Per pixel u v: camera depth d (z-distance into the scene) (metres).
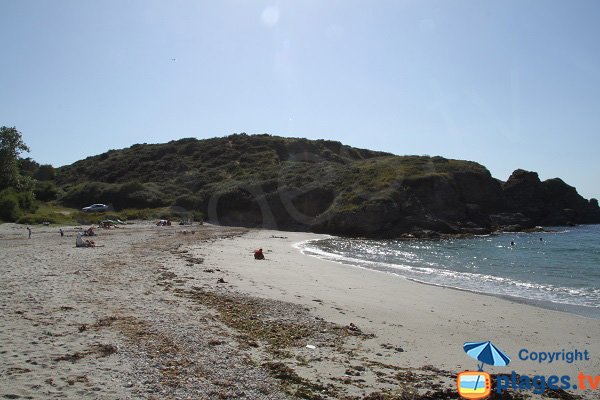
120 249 28.27
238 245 36.75
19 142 61.22
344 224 55.59
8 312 11.55
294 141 93.00
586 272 27.03
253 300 15.51
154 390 7.47
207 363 8.98
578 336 13.41
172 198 72.06
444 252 38.00
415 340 12.34
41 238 35.19
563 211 73.19
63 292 14.38
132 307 13.03
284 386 8.26
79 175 88.31
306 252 35.75
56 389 7.20
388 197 57.16
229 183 71.44
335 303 16.36
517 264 30.52
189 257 26.28
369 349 11.19
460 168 66.62
